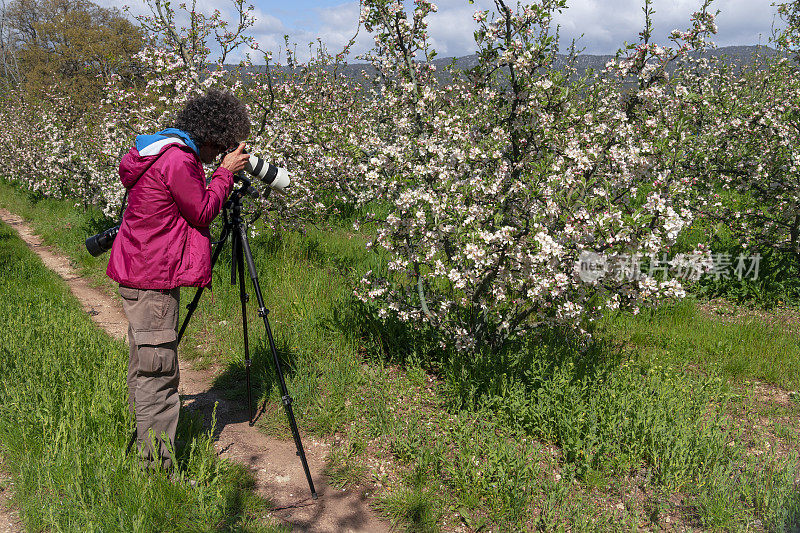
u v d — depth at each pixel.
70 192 13.91
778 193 6.84
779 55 9.16
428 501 2.77
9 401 3.13
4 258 7.58
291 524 2.62
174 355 2.67
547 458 3.19
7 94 22.44
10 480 2.61
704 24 4.34
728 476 3.03
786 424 3.87
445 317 4.29
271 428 3.49
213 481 2.63
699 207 7.11
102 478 2.46
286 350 4.36
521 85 3.85
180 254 2.58
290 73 8.82
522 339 4.49
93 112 13.48
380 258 6.39
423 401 3.84
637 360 4.70
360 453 3.24
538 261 3.33
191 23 7.11
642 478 3.07
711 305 6.54
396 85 4.75
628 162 3.75
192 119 2.64
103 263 8.01
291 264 6.70
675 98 4.43
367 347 4.53
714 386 4.12
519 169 4.06
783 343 5.21
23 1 42.09
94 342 4.21
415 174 3.91
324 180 7.98
